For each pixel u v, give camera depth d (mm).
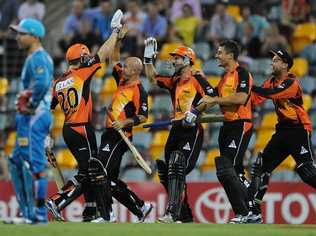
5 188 51906
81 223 33875
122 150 39000
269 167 39062
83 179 38500
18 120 31266
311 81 60062
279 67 38094
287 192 48812
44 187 31500
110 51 37688
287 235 27562
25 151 31172
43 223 31750
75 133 37562
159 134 57500
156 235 27312
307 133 38406
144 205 41094
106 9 65062
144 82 60125
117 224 33156
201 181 49469
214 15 63875
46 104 31453
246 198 36812
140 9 68250
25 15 70500
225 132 37469
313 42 62375
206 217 49281
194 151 37625
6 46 67188
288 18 65438
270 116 56156
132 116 39031
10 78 66062
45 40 71062
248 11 63312
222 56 37500
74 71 37562
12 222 32625
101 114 59031
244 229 30094
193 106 37469
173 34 64625
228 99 36594
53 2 74188
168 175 37406
